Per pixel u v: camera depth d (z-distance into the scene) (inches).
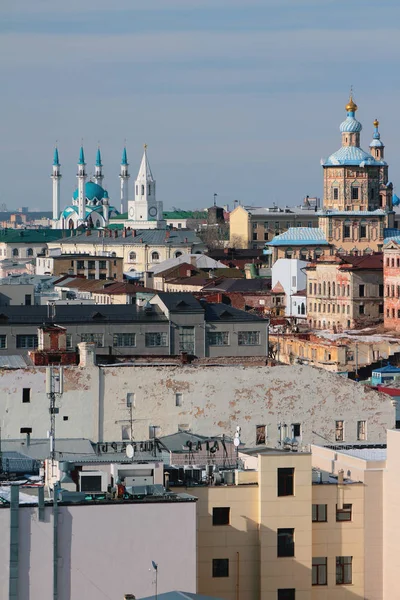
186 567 6210.6
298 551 6830.7
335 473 7204.7
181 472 7032.5
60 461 6978.4
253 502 6825.8
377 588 6953.7
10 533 6028.5
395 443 6958.7
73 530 6112.2
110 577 6136.8
